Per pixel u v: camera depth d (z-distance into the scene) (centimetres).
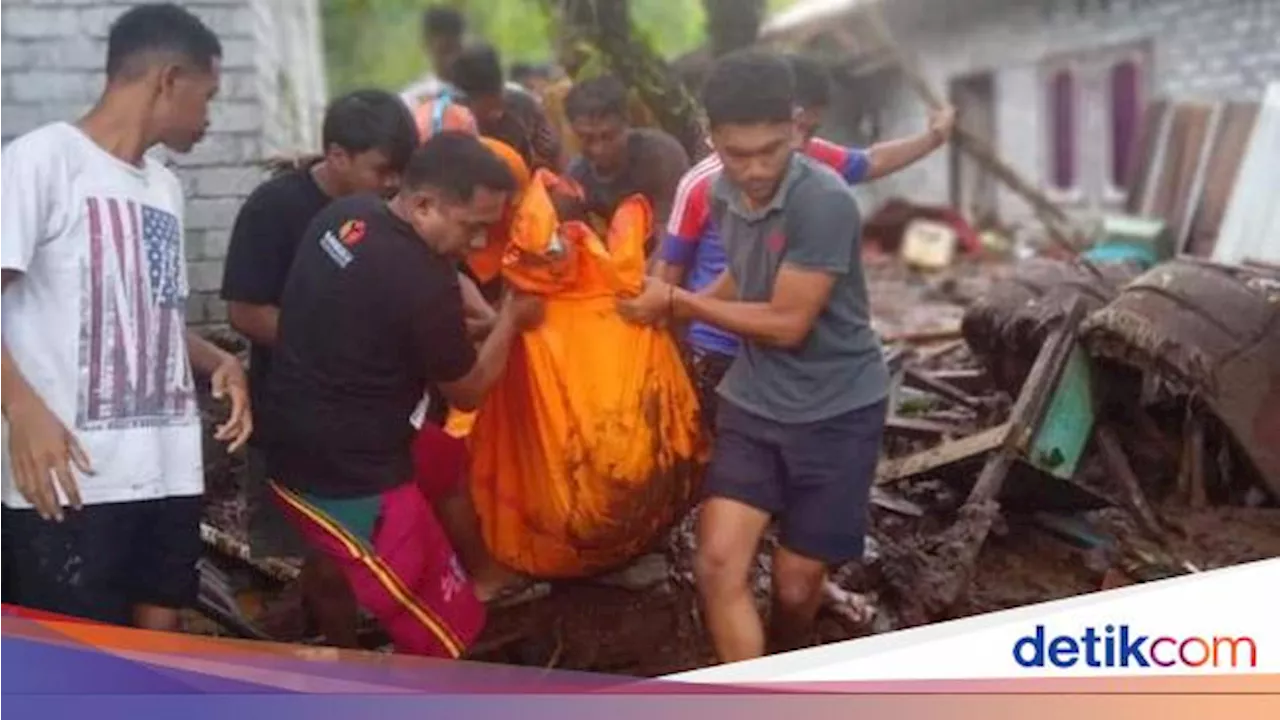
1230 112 1158
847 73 1582
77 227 353
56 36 570
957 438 570
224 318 590
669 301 407
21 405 343
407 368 388
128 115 365
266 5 668
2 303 353
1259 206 932
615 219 429
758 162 379
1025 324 573
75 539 361
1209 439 521
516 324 411
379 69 2658
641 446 407
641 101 674
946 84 2003
